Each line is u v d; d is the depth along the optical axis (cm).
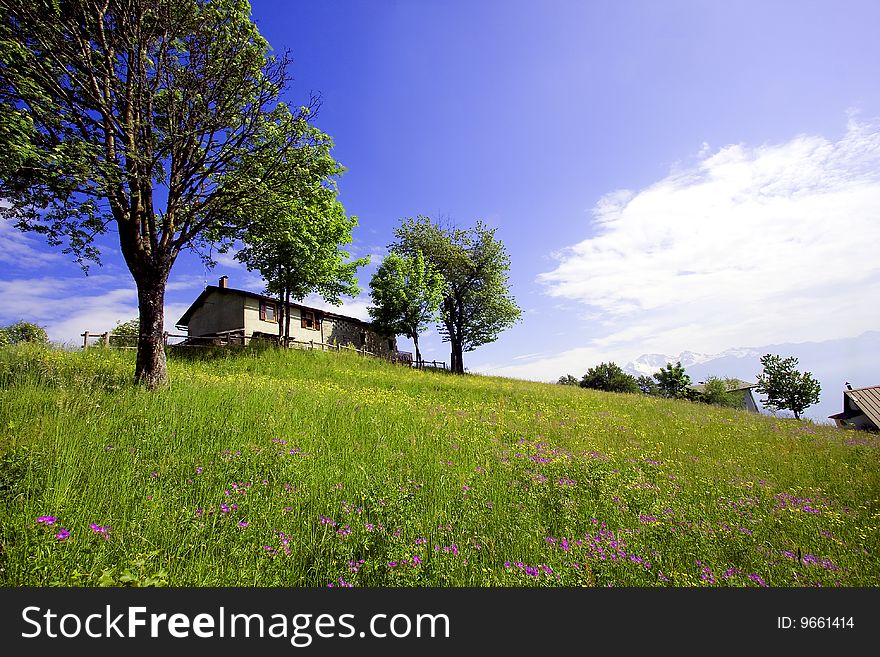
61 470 604
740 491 898
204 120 1341
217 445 815
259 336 2980
